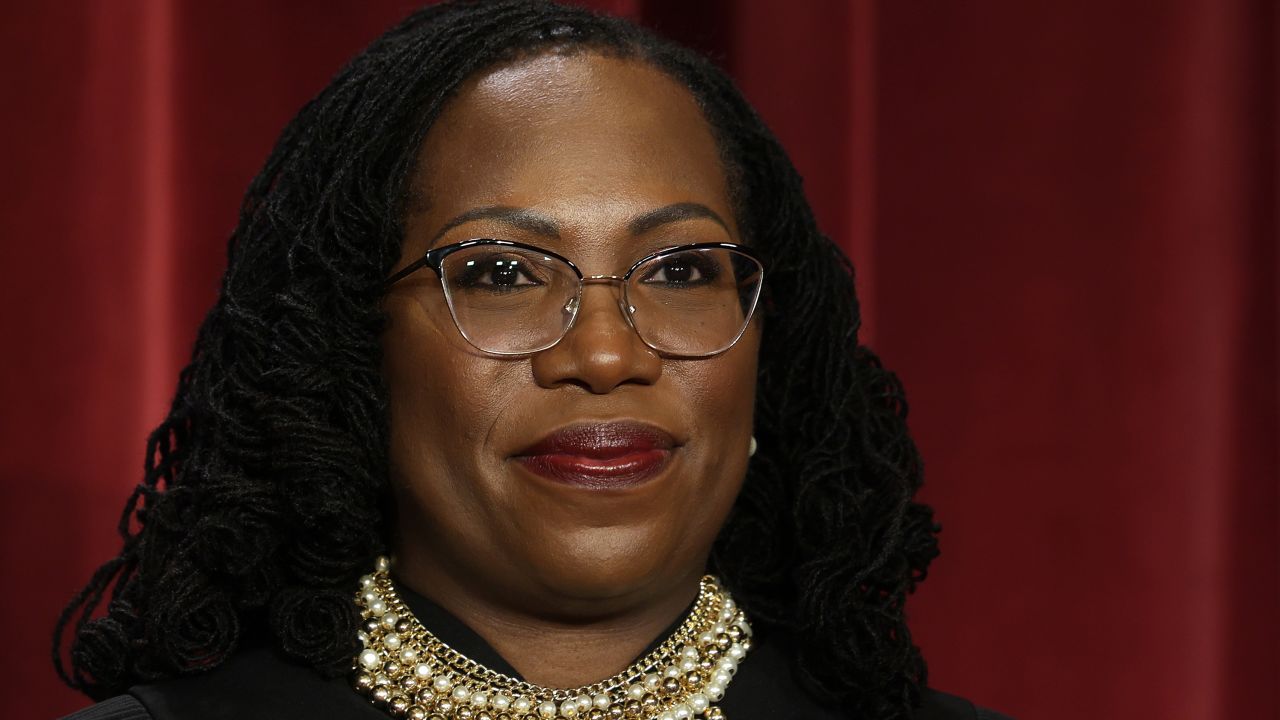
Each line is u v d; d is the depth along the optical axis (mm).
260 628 4047
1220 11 6012
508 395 3645
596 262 3666
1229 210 6020
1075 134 6090
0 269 5691
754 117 4230
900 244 6145
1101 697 6125
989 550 6180
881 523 4133
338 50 5859
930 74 6121
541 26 3912
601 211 3668
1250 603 6090
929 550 4285
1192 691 6082
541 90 3781
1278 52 6023
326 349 3809
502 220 3662
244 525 3832
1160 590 6090
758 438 4324
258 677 3846
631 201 3699
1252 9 6016
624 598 3771
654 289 3775
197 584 3861
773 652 4121
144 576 3969
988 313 6141
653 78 3928
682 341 3744
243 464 3891
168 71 5699
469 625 3889
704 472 3787
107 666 4012
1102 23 6070
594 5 5738
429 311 3719
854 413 4234
